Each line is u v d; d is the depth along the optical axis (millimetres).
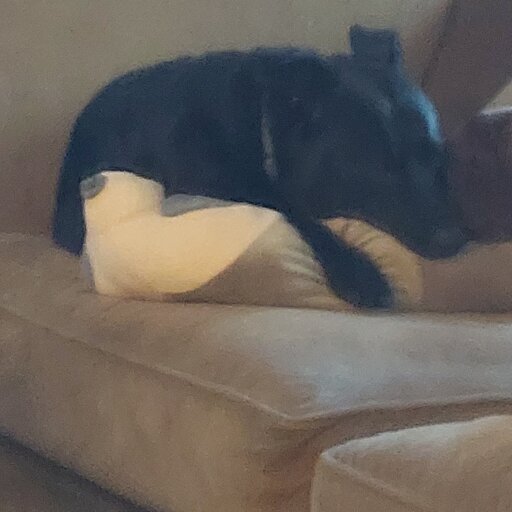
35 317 1586
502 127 1793
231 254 1521
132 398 1416
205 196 1647
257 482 1252
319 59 1737
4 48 1901
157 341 1411
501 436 1068
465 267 1695
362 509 1038
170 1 2053
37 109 1945
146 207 1598
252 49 1951
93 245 1583
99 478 1544
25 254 1818
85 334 1493
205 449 1303
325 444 1258
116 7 1996
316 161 1653
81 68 1978
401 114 1700
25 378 1611
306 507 1273
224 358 1334
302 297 1562
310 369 1305
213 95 1738
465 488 990
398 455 1064
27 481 1745
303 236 1613
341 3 2297
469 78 2391
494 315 1713
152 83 1818
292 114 1685
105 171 1673
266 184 1682
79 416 1521
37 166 1965
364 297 1605
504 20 2361
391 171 1665
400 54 1786
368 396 1295
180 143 1709
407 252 1668
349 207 1658
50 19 1935
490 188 1756
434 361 1414
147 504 1461
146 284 1531
